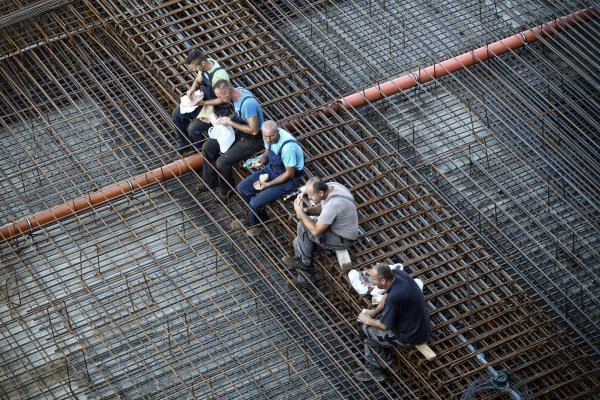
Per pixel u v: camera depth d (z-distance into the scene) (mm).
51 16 38750
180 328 31203
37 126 36562
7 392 30156
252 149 32938
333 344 31016
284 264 32250
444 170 35062
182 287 32188
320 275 31922
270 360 30656
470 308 30500
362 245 31734
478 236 33000
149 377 30234
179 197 34500
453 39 38469
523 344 30234
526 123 35656
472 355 29500
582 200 34344
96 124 36406
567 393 29766
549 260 32844
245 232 32969
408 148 35406
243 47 37188
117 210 34125
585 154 35062
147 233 33594
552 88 36688
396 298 28359
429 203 33312
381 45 38312
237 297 32000
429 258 31797
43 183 35062
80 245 33344
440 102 36812
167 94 35625
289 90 36281
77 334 30828
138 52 36844
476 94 36844
